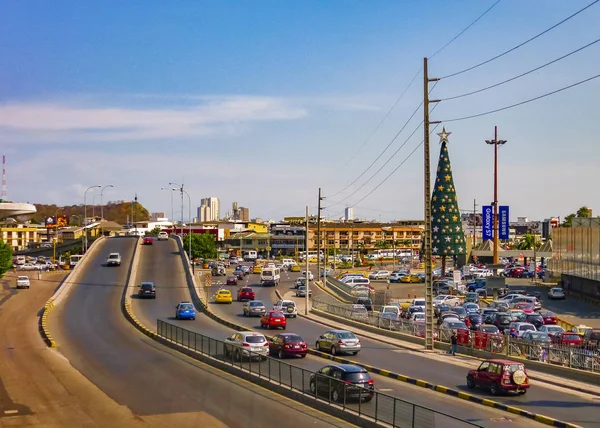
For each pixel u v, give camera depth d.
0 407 30.41
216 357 40.88
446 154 105.19
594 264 85.81
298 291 93.19
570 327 61.81
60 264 152.12
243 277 120.31
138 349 47.78
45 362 42.03
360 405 26.06
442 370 39.03
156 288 90.69
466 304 73.88
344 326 62.84
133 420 27.84
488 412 28.58
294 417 27.48
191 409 29.48
